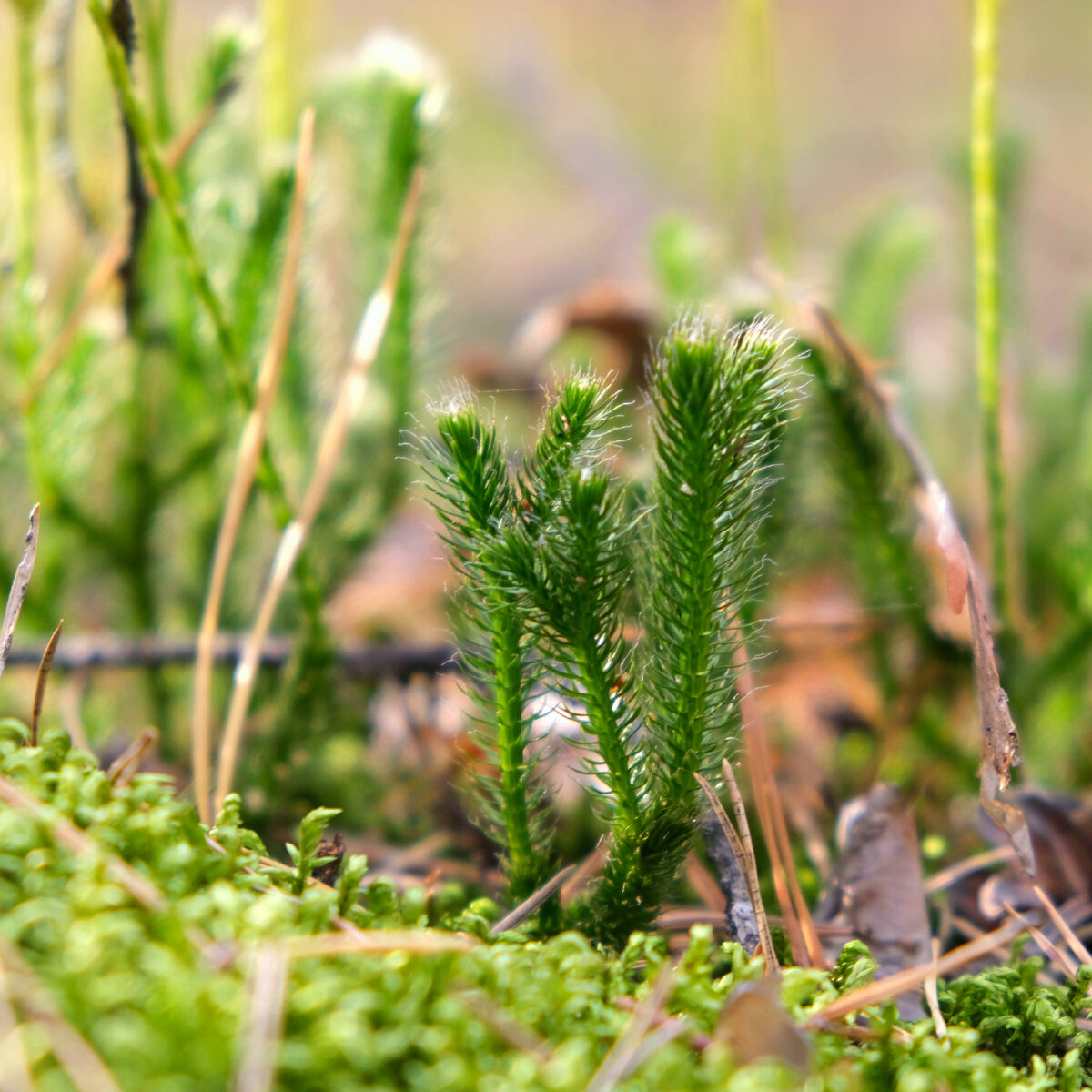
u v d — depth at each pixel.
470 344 1.14
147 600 0.53
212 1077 0.36
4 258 0.50
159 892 0.38
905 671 0.52
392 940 0.38
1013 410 0.68
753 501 0.41
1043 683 0.51
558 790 0.42
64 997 0.37
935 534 0.47
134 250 0.49
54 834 0.39
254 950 0.38
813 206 1.50
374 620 0.64
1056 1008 0.41
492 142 1.62
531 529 0.40
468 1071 0.37
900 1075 0.39
